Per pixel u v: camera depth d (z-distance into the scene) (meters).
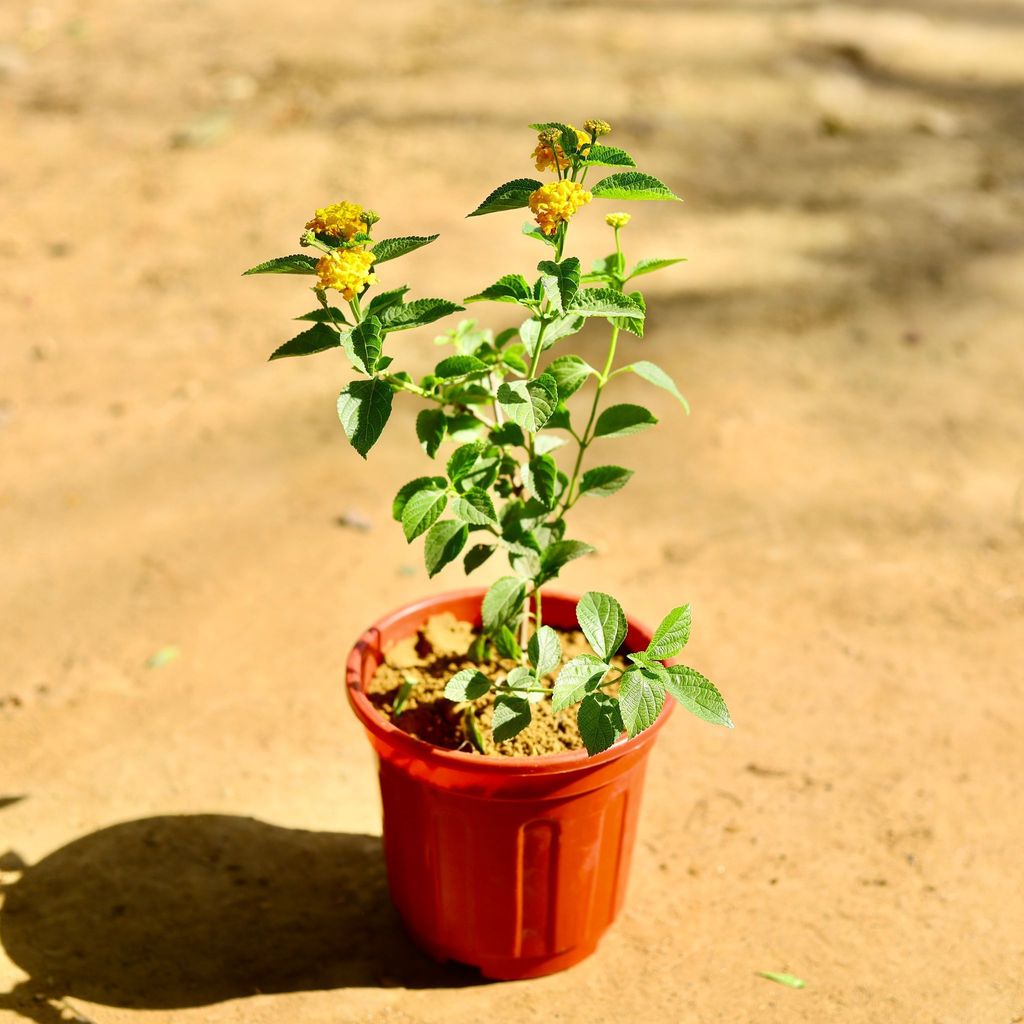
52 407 2.52
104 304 2.89
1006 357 2.69
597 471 1.61
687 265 3.06
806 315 2.86
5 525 2.21
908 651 2.00
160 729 1.91
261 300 2.90
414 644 1.71
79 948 1.68
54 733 1.91
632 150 3.58
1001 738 1.89
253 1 4.79
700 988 1.65
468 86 3.96
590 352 2.72
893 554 2.15
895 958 1.67
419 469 2.35
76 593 2.10
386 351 2.70
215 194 3.34
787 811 1.82
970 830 1.79
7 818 1.81
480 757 1.55
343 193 3.31
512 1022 1.63
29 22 4.59
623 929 1.71
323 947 1.70
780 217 3.29
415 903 1.66
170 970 1.67
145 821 1.81
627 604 2.07
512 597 1.58
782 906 1.72
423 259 2.99
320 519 2.22
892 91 4.08
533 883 1.61
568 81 4.01
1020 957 1.67
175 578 2.12
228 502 2.25
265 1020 1.63
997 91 4.10
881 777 1.85
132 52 4.28
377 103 3.84
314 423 2.48
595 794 1.58
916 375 2.63
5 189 3.39
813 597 2.09
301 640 2.03
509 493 1.63
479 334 1.65
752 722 1.92
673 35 4.43
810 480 2.30
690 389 2.58
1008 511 2.22
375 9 4.68
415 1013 1.64
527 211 3.25
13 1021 1.61
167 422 2.48
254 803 1.83
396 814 1.63
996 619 2.05
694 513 2.23
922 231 3.23
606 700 1.52
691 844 1.79
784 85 4.05
